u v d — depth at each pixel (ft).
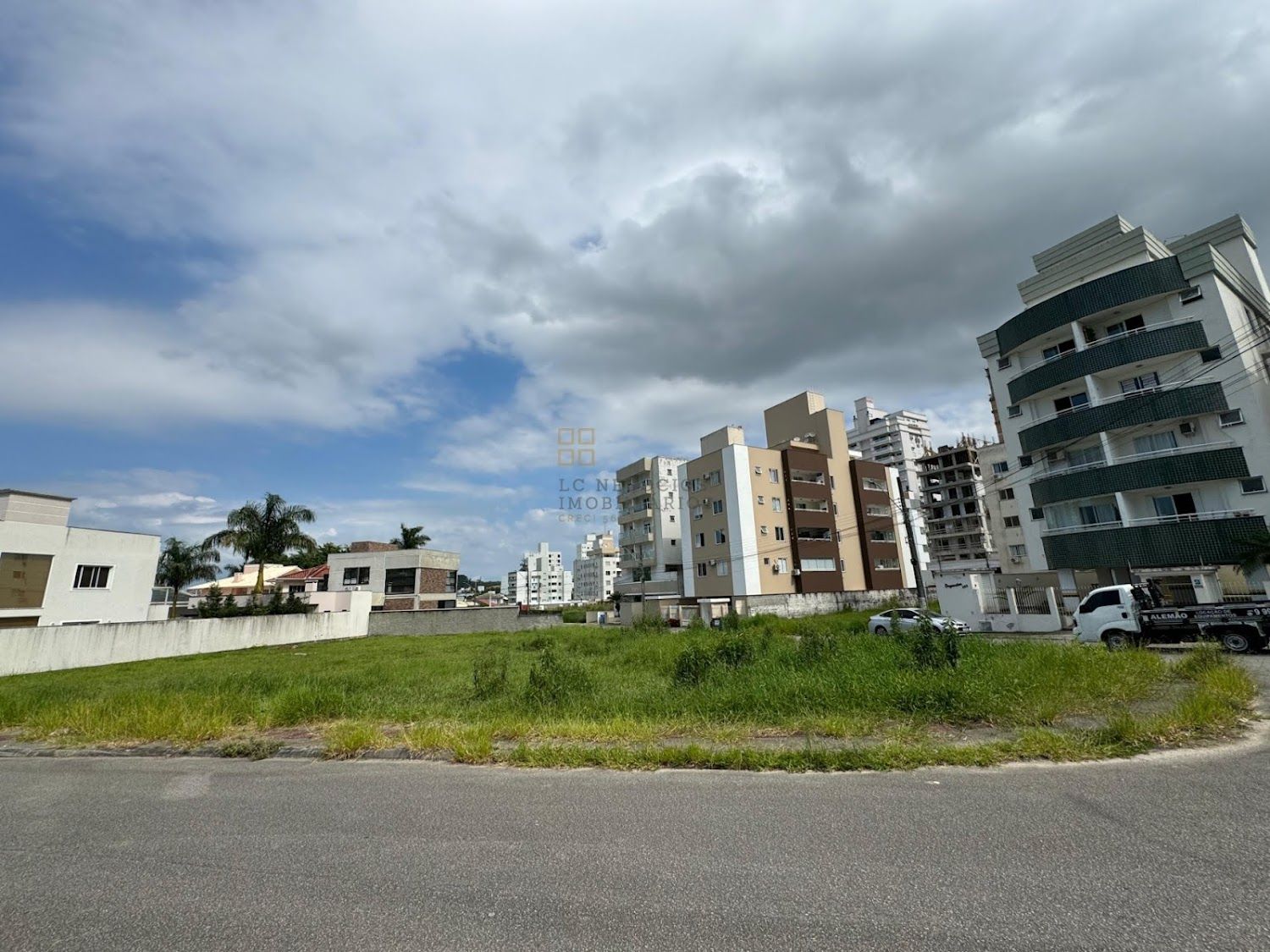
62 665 71.72
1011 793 16.63
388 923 10.64
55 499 93.97
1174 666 35.45
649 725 26.23
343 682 44.47
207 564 159.43
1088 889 10.95
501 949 9.68
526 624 150.30
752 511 156.15
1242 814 14.34
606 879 12.13
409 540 221.05
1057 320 95.71
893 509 178.81
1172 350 84.17
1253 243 97.91
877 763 19.75
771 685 31.42
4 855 14.47
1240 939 9.20
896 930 9.81
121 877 12.98
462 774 20.90
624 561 209.67
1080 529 91.09
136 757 25.18
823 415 176.04
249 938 10.31
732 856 13.12
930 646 37.04
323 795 18.86
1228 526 77.77
